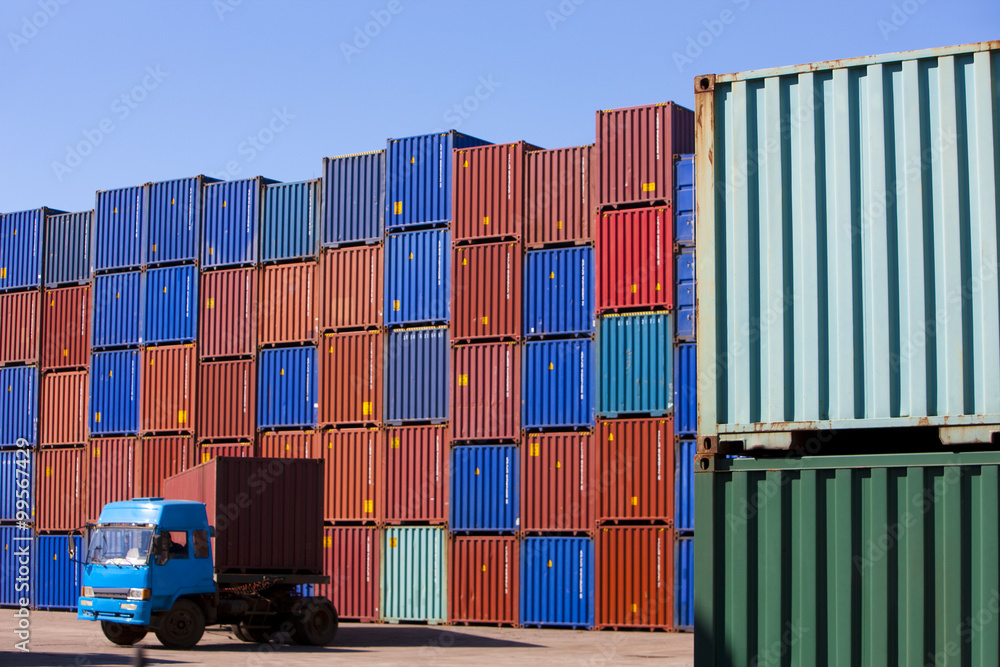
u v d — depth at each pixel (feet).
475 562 99.25
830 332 34.42
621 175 96.84
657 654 73.20
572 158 99.96
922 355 33.27
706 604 34.55
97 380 122.62
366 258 109.09
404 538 102.99
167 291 119.65
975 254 33.01
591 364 96.68
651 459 92.94
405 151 108.06
